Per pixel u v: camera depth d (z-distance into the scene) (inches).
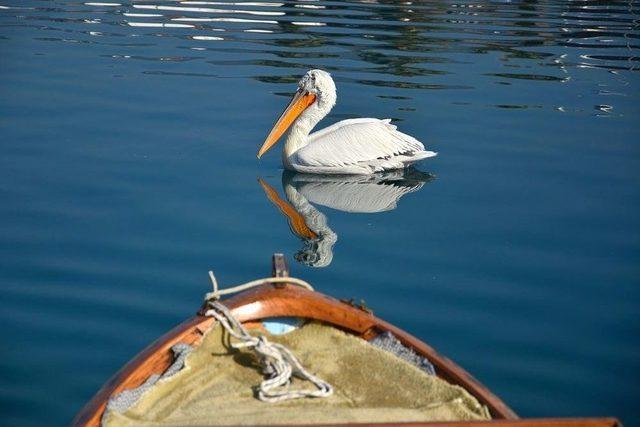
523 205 433.4
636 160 494.0
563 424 192.9
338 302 278.4
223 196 440.5
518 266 368.8
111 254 369.7
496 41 751.1
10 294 335.9
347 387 249.9
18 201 420.2
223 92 592.7
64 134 510.3
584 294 345.4
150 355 252.8
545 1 936.3
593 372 295.4
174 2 877.2
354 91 602.5
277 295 275.9
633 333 318.3
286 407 240.1
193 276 352.5
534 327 321.1
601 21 843.4
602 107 586.9
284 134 553.6
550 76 654.5
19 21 778.8
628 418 271.7
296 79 624.1
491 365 297.1
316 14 834.8
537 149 510.0
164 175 460.4
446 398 240.5
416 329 317.7
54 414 271.9
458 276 359.3
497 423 191.8
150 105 563.8
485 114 567.2
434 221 416.5
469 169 482.6
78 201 422.9
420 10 863.1
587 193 448.5
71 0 874.8
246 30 764.0
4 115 537.6
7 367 292.7
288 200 445.4
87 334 311.4
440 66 670.5
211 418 229.8
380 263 370.9
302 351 265.0
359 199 450.3
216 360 258.8
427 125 545.0
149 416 233.6
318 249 384.2
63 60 657.0
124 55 676.1
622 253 380.8
